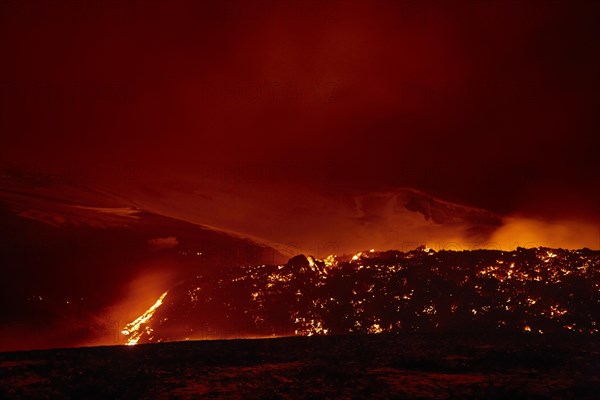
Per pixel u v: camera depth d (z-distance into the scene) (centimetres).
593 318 1955
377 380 1107
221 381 1098
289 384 1084
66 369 1145
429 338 1518
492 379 1116
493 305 2064
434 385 1079
